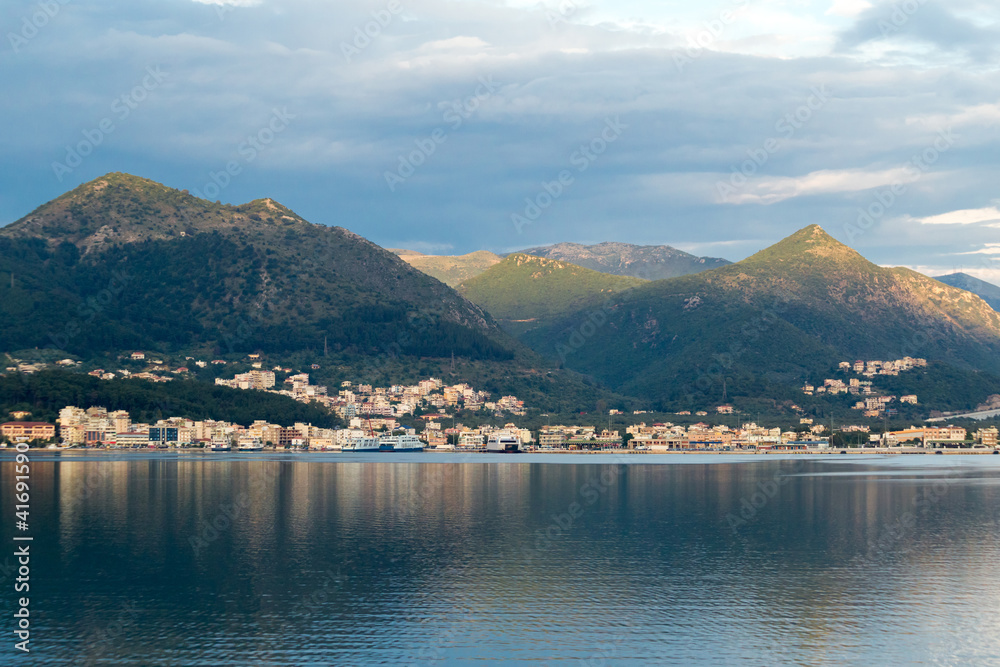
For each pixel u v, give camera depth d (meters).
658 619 75.94
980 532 122.88
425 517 138.00
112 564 98.88
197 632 72.31
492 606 80.31
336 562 99.94
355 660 65.81
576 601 82.06
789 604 80.81
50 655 66.88
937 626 73.75
